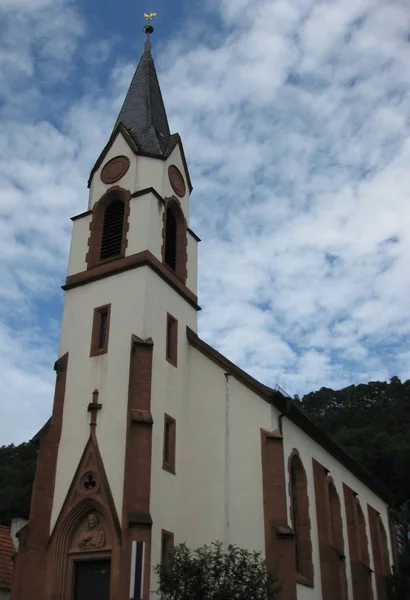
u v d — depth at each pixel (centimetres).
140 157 3017
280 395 2569
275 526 2292
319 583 2798
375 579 3938
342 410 8800
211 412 2619
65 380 2584
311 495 2958
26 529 2320
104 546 2194
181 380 2683
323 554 2900
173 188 3084
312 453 3111
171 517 2370
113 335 2573
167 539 2312
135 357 2433
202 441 2573
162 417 2477
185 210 3158
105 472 2289
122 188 2950
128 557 2061
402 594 3881
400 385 8725
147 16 3997
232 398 2605
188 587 1797
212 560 1903
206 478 2494
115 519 2175
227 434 2544
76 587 2230
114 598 2050
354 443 7075
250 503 2375
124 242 2781
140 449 2242
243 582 1806
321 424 8206
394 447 6412
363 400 8869
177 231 3062
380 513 4541
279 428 2602
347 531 3494
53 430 2483
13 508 5459
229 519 2377
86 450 2361
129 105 3438
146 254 2689
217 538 2359
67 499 2314
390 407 8156
